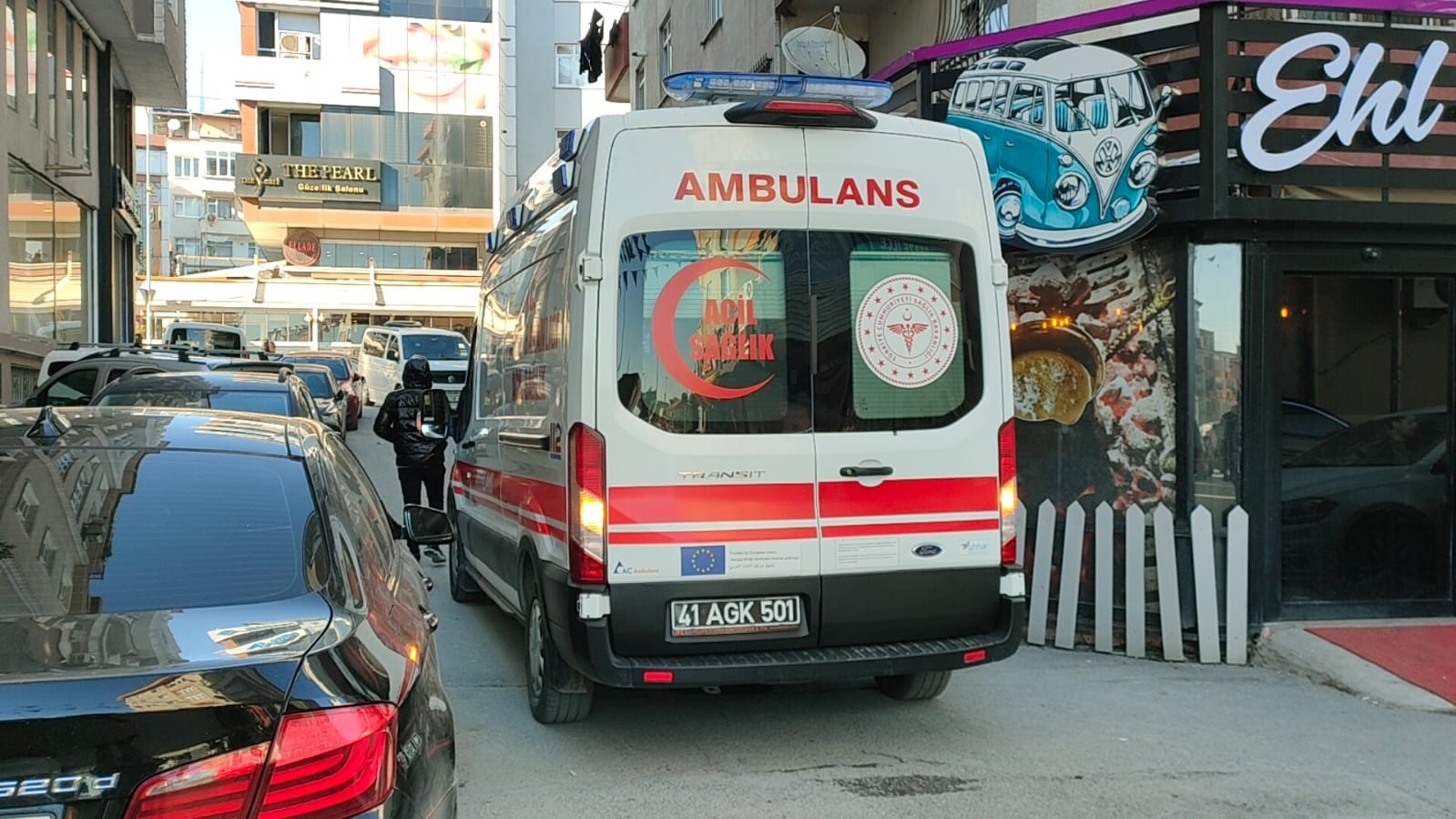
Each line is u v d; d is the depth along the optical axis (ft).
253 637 7.23
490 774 14.71
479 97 137.59
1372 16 21.93
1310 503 22.17
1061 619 22.25
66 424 10.13
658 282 14.52
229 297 134.82
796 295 14.98
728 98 15.56
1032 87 22.13
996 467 15.69
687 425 14.44
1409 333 22.44
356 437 68.39
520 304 18.90
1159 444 21.94
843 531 14.87
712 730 16.72
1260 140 20.88
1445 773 15.25
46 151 58.34
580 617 14.01
